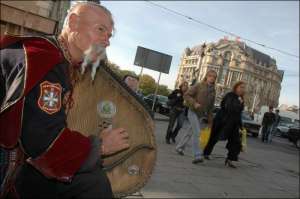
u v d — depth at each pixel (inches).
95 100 88.2
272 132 935.7
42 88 67.7
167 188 241.6
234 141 365.4
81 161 71.4
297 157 639.8
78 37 78.0
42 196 72.9
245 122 1080.8
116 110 90.4
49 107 67.8
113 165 91.1
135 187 92.5
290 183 341.1
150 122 93.4
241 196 257.3
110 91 90.0
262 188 295.7
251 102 5452.8
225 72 5615.2
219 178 304.0
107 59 88.5
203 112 353.4
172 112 475.2
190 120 352.8
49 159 67.9
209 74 354.0
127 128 92.0
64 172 69.8
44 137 66.9
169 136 474.3
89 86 86.4
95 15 78.6
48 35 78.3
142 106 93.2
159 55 692.7
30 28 615.2
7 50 70.7
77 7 79.8
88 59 78.4
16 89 66.3
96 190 76.4
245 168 381.7
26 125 66.3
